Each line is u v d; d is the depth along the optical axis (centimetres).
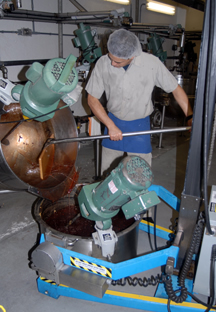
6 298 140
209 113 113
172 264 118
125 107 163
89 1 365
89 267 123
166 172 300
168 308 123
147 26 376
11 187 136
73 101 117
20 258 168
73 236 135
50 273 129
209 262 120
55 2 319
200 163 120
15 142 161
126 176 108
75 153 161
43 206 168
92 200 127
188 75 623
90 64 282
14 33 282
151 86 158
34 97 111
